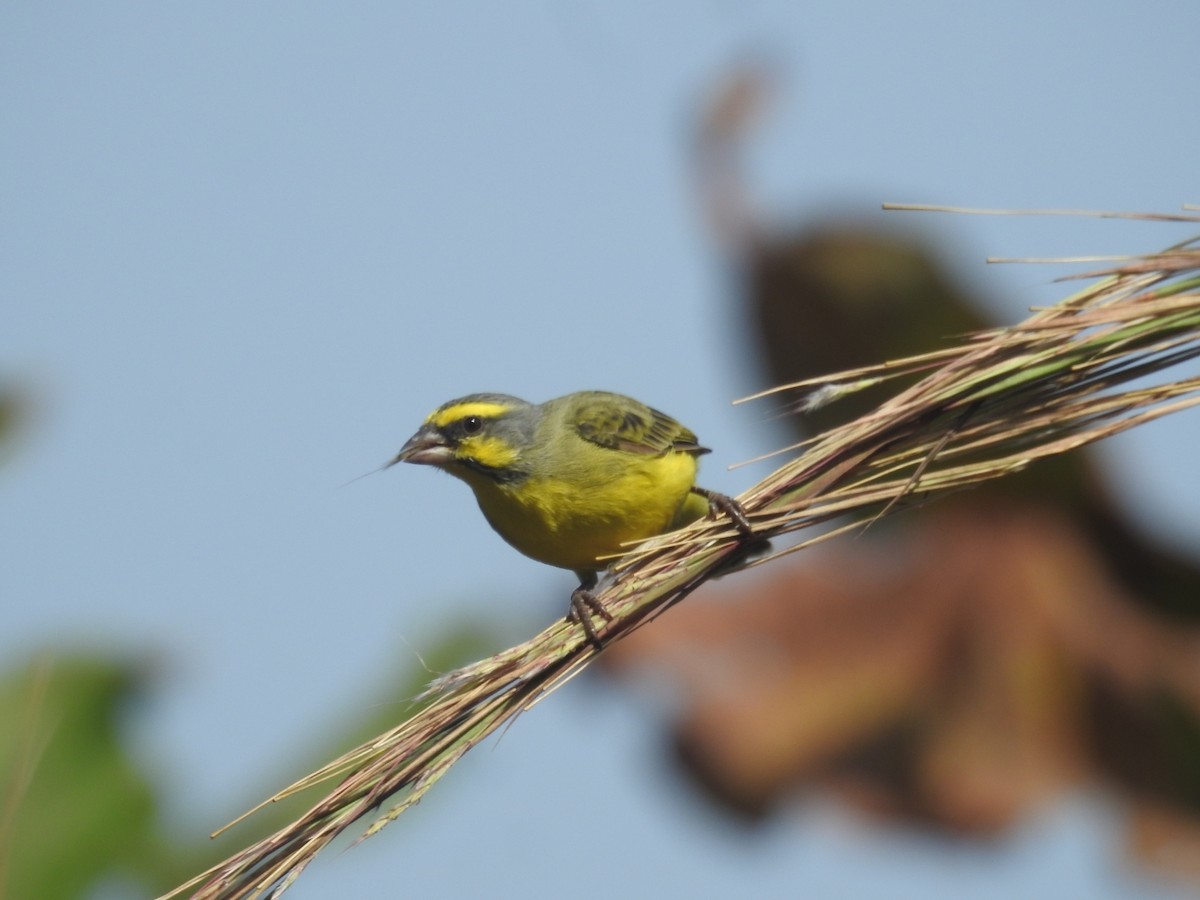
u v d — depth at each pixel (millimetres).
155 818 9109
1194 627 13164
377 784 6156
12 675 9305
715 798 12719
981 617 13203
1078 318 6352
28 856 8773
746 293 13773
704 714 12828
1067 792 12594
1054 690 12680
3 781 8867
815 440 6895
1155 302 6258
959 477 6633
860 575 13734
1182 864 12266
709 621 13508
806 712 12797
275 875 5961
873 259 13156
